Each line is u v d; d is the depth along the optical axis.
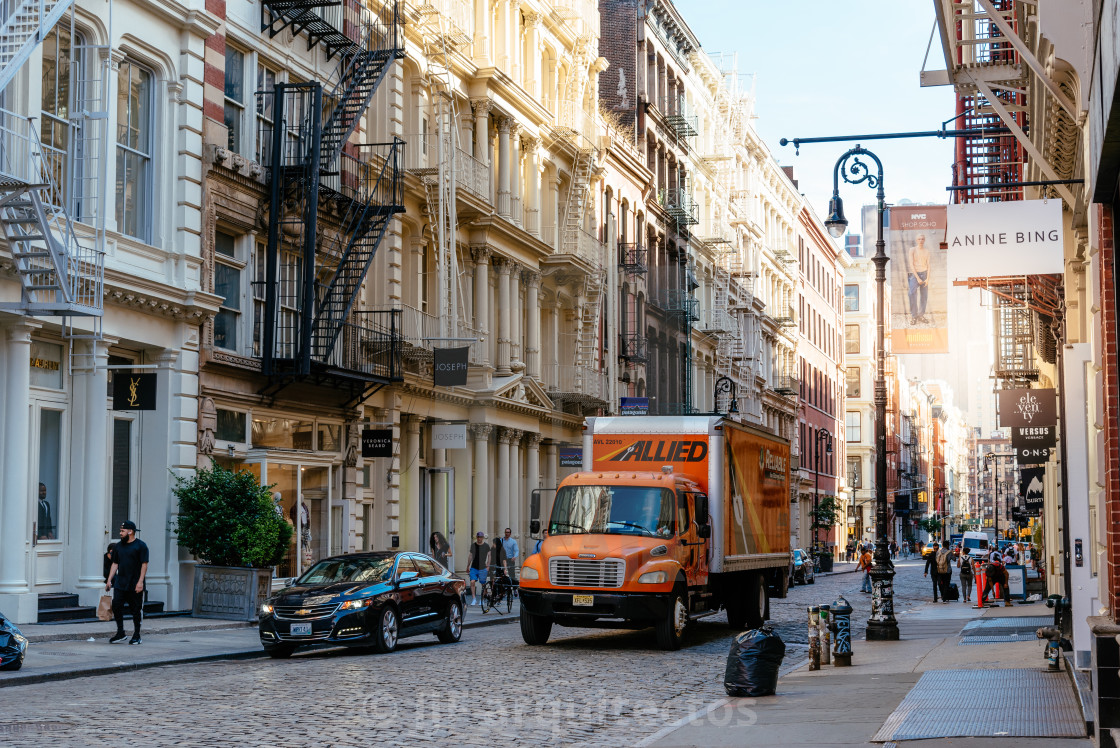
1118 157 9.58
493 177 39.28
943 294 17.70
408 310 33.47
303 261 27.78
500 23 40.44
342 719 12.30
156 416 24.27
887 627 22.94
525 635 21.16
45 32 19.47
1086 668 13.62
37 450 21.61
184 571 24.31
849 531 110.69
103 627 20.98
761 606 25.75
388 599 20.03
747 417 72.38
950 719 11.62
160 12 24.09
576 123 46.19
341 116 29.52
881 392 23.62
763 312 78.19
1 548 20.33
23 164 20.33
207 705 13.31
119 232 23.19
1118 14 7.85
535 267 42.22
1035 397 30.67
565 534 21.12
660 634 20.36
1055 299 26.19
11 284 20.38
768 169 81.00
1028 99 19.09
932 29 18.69
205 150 25.45
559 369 45.66
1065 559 23.34
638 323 54.12
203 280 25.23
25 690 14.62
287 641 18.97
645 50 57.50
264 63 28.23
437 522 36.38
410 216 34.09
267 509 24.33
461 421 35.91
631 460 22.89
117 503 23.75
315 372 27.62
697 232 67.06
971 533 69.88
